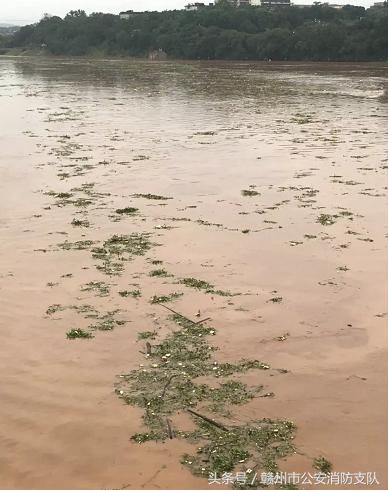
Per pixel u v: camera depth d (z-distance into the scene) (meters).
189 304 7.18
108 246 9.17
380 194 12.02
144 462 4.52
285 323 6.70
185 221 10.39
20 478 4.38
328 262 8.45
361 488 4.24
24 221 10.43
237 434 4.82
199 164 15.03
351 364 5.86
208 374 5.69
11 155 16.27
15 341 6.34
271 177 13.59
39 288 7.64
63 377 5.66
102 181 13.33
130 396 5.36
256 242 9.30
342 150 16.84
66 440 4.78
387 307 7.05
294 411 5.11
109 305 7.16
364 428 4.88
